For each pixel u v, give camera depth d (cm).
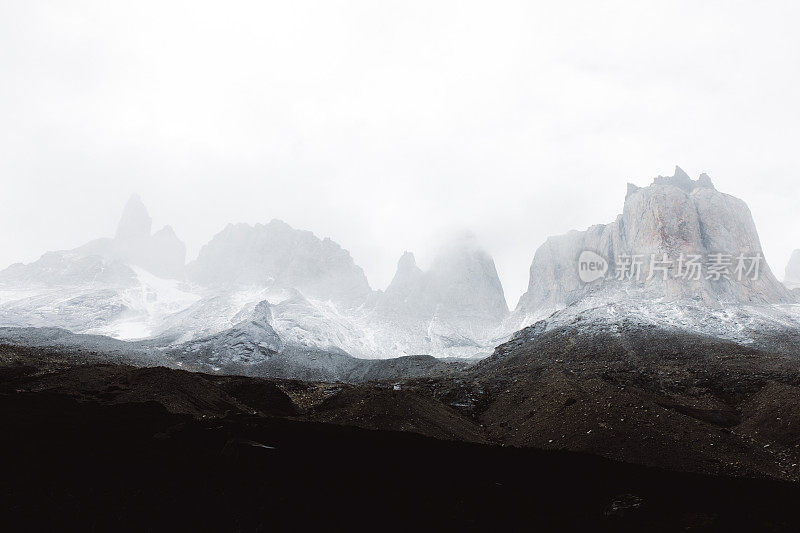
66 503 3722
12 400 6103
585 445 6431
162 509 3756
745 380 9500
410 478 4488
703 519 3819
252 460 4500
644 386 9912
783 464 6294
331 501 3984
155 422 5638
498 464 5059
